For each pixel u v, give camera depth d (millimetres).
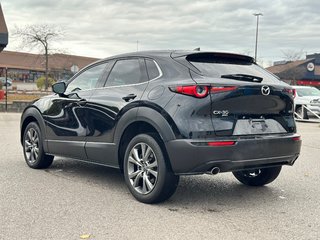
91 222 4582
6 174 6852
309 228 4512
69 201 5359
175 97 5016
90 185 6219
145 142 5250
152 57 5645
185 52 5469
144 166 5316
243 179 6453
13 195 5590
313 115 21297
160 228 4426
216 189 6172
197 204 5348
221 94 4934
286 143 5324
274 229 4457
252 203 5445
